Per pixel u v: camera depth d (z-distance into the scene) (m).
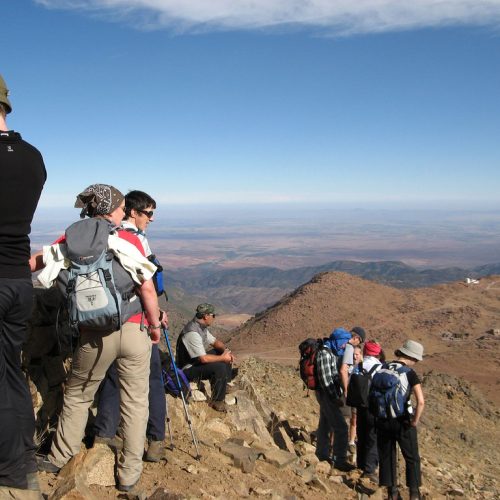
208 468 5.60
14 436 3.17
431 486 8.92
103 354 4.26
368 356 7.91
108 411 4.97
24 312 3.20
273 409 10.48
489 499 9.76
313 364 8.27
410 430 7.09
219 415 7.58
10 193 3.01
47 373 5.20
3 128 3.23
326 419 8.38
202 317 7.89
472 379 37.25
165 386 7.00
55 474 4.46
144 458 5.24
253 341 54.88
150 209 5.31
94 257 4.00
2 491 3.16
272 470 6.43
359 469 8.13
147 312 4.28
